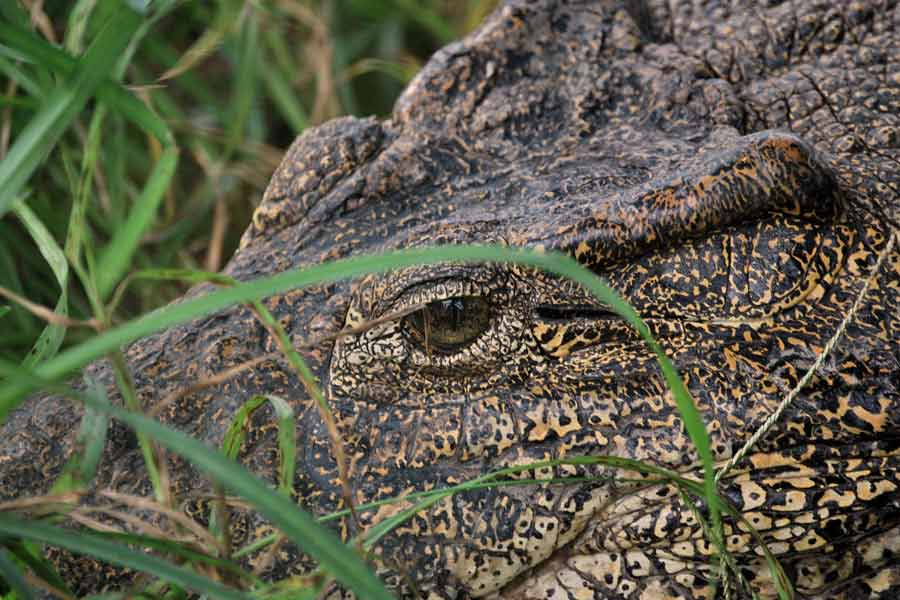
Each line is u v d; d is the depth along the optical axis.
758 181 4.91
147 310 7.43
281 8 8.60
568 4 6.25
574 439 4.85
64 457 5.02
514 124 5.81
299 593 4.23
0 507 4.09
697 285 4.98
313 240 5.48
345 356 4.94
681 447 4.81
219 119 8.52
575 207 5.07
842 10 6.33
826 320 4.98
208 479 4.86
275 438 4.93
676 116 5.80
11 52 5.12
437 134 5.73
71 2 7.39
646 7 6.58
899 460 4.86
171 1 5.84
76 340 6.89
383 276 4.89
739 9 6.45
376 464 4.88
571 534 4.88
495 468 4.86
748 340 4.93
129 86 6.47
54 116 4.65
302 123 8.52
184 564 4.46
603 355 4.93
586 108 5.87
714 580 4.83
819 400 4.85
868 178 5.43
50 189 7.20
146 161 8.11
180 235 7.78
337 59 8.99
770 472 4.83
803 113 5.93
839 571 4.91
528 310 4.90
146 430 3.66
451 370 4.89
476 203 5.40
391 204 5.50
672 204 4.93
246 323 5.14
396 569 4.73
